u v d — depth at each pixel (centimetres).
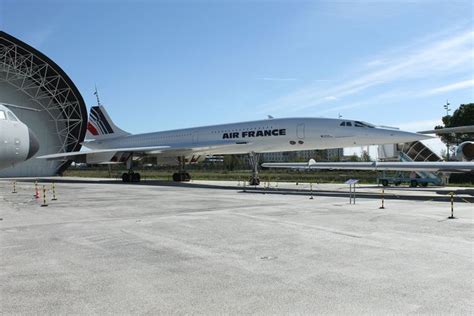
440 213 1361
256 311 492
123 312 492
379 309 494
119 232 1038
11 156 1145
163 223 1180
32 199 2014
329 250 810
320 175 5684
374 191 2512
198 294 555
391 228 1064
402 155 3322
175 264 714
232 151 3167
